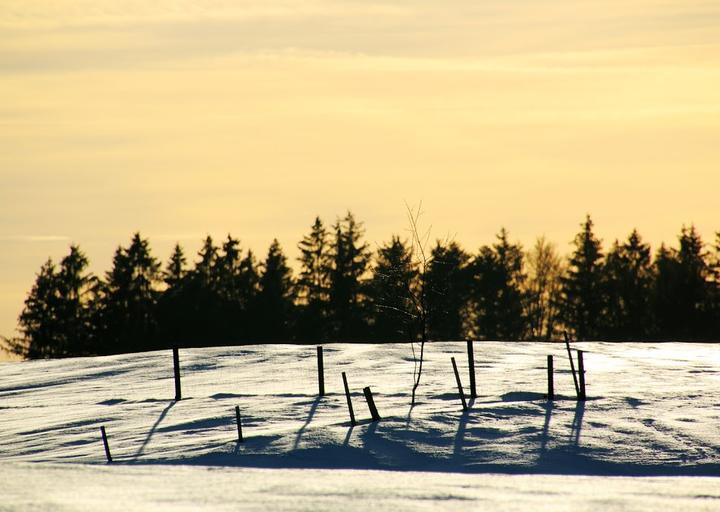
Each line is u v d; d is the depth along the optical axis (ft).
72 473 115.03
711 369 226.38
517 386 191.72
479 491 102.99
